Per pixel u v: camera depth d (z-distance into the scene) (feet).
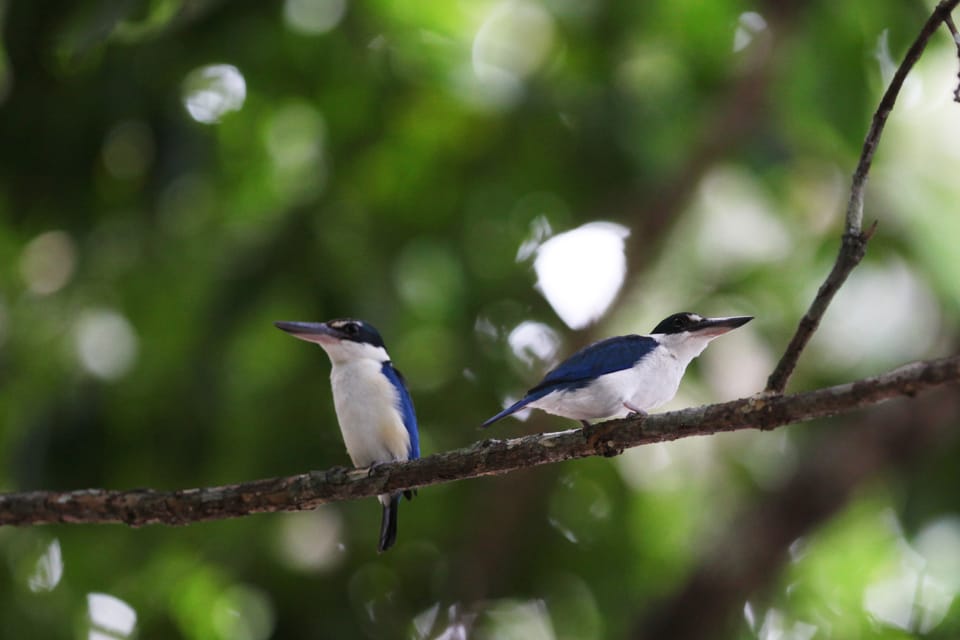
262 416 41.22
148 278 42.01
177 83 39.19
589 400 24.14
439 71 42.91
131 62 38.40
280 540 42.50
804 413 18.33
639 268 43.11
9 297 43.86
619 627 44.37
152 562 43.04
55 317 42.37
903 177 42.91
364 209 42.91
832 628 47.78
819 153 44.29
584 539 44.83
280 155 44.80
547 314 43.91
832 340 41.57
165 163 38.50
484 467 21.07
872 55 42.01
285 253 40.04
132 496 23.03
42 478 38.91
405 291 42.88
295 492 22.25
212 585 43.47
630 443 19.94
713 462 45.01
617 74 43.93
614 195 43.55
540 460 20.79
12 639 42.57
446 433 42.98
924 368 17.11
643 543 45.16
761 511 43.47
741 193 45.70
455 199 43.57
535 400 24.06
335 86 43.11
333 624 41.78
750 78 42.80
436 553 43.86
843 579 48.49
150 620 43.55
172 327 41.81
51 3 35.83
